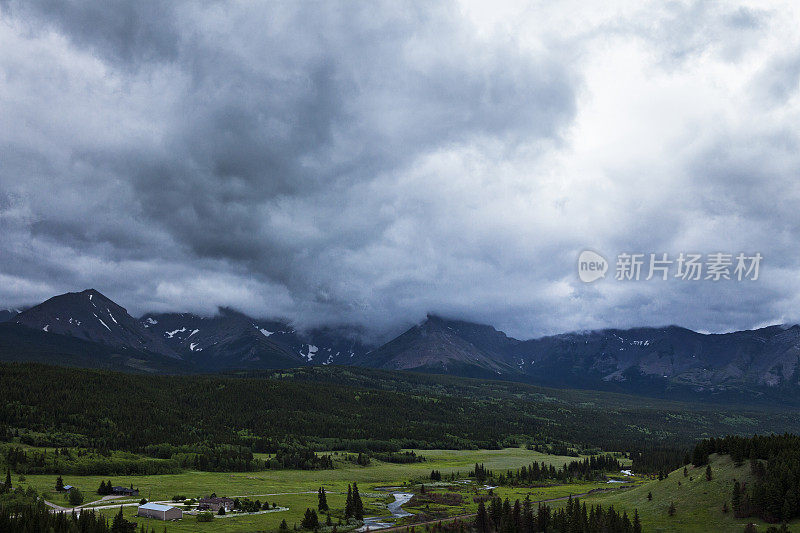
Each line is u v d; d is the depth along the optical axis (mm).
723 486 185375
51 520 160375
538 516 184375
